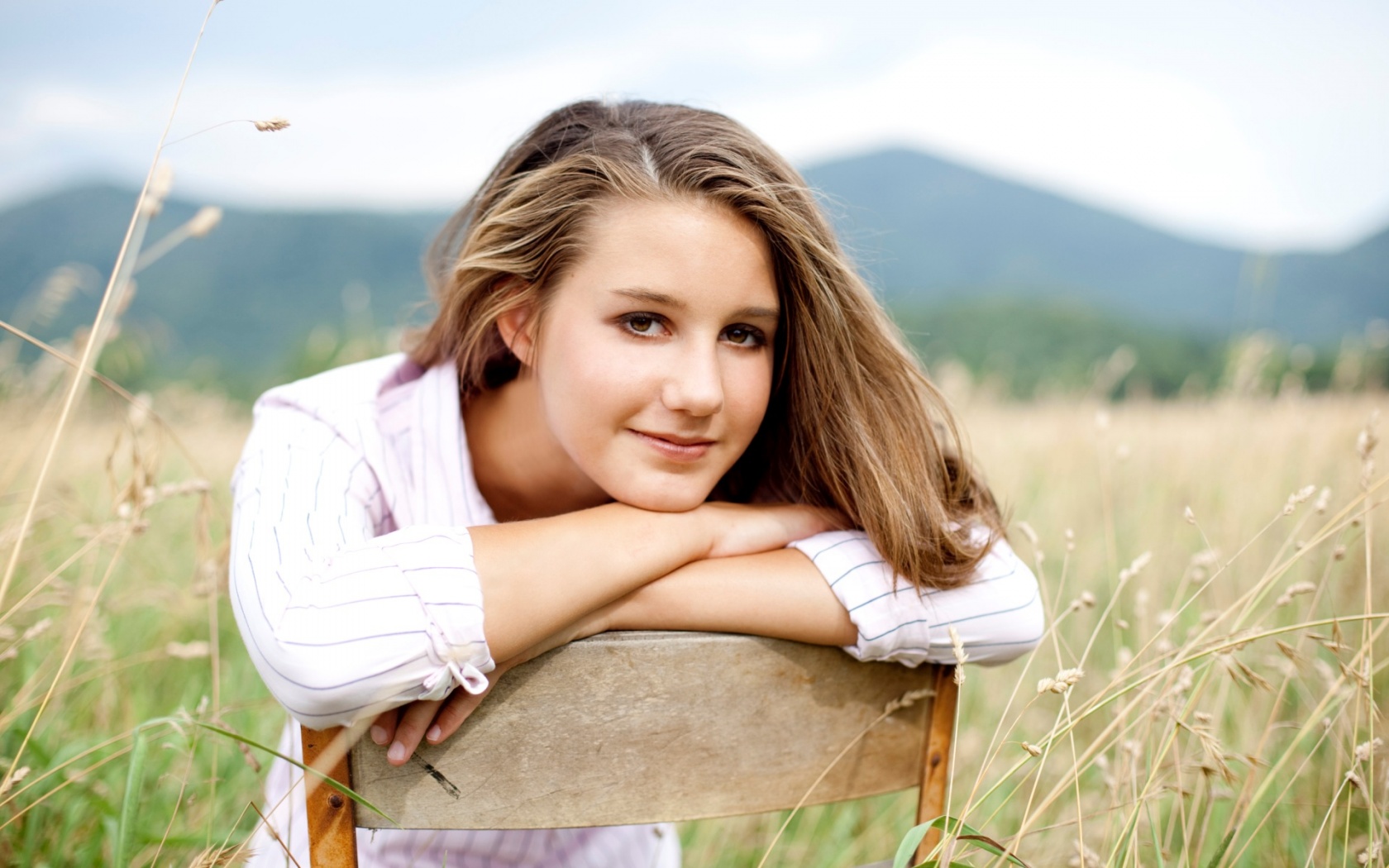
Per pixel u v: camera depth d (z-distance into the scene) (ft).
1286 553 7.81
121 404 4.83
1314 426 10.84
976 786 3.55
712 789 3.79
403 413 4.74
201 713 3.98
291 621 3.18
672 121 4.10
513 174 4.73
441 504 4.56
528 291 4.21
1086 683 7.41
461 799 3.51
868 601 3.79
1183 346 99.30
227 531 4.83
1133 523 9.80
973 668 7.82
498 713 3.49
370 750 3.42
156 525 8.82
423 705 3.33
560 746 3.57
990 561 4.24
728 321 3.87
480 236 4.43
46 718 5.53
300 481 3.84
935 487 4.35
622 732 3.62
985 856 5.13
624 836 5.34
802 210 4.10
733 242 3.79
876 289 4.83
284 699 3.18
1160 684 4.52
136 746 3.18
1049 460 12.21
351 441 4.28
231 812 5.70
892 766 4.13
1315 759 6.13
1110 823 4.35
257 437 4.14
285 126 3.89
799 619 3.74
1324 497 4.09
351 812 3.42
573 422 4.01
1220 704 5.18
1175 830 5.66
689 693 3.67
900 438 4.23
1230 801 5.35
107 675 6.02
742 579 3.74
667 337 3.87
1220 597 7.10
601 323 3.89
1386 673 6.67
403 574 3.25
